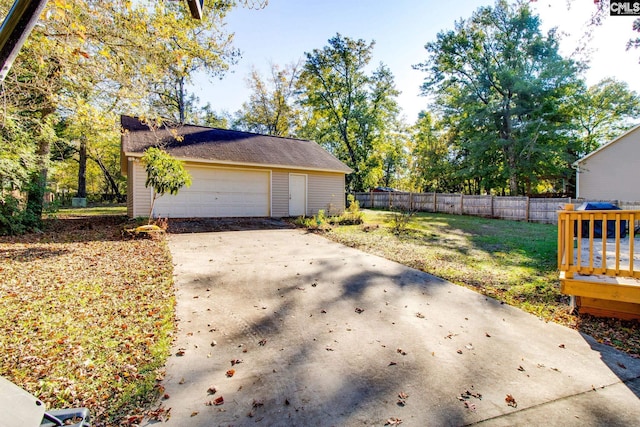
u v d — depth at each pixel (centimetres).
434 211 1850
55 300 421
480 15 1977
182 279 526
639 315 392
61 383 254
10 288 455
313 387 263
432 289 518
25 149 812
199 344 327
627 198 1622
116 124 739
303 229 1114
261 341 338
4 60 116
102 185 3412
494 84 2017
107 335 335
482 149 2045
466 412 236
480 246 861
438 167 2497
